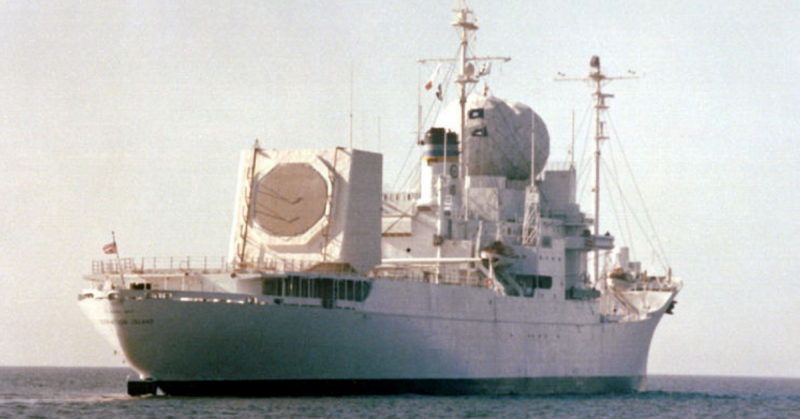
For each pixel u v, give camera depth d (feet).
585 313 396.78
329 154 311.27
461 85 383.65
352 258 308.60
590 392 402.52
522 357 365.20
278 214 312.29
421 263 361.10
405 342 318.45
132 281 303.27
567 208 407.44
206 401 287.28
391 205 366.22
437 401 315.37
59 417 264.72
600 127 436.76
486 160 401.90
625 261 451.53
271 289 295.07
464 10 383.04
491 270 355.77
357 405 289.94
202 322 278.26
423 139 388.98
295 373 297.12
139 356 287.48
